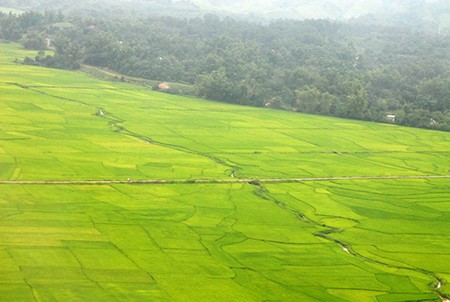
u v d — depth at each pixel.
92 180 107.75
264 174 122.94
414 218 102.00
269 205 103.44
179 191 106.75
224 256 79.56
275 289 70.69
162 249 79.88
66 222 85.88
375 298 70.69
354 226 96.44
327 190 115.44
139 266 73.38
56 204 93.19
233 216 96.06
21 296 62.84
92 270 70.88
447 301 71.62
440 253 86.50
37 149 124.12
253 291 69.50
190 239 84.56
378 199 111.81
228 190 109.81
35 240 78.06
